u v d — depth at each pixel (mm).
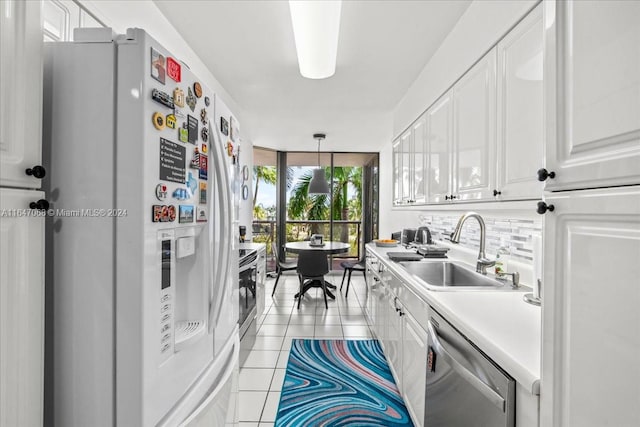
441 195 2221
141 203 789
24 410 685
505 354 856
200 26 2072
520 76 1305
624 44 526
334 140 5438
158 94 831
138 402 792
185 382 999
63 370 803
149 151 808
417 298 1654
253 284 3025
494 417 885
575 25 634
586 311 594
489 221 2152
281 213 6465
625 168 523
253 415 1984
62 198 795
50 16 1080
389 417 1964
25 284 683
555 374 668
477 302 1336
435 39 2195
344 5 1854
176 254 959
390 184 5473
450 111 2068
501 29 1434
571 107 645
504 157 1421
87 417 800
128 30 792
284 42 2275
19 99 664
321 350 2902
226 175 1202
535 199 1220
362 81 2934
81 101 792
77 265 795
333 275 6258
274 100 3459
